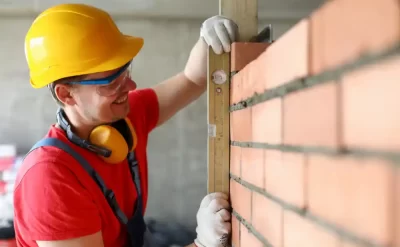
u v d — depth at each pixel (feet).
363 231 1.39
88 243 3.70
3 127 10.15
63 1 9.48
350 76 1.47
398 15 1.18
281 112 2.29
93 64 3.78
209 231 3.69
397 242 1.20
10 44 10.20
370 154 1.34
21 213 3.75
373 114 1.32
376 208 1.31
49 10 4.05
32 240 3.73
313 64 1.81
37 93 10.27
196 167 10.75
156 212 10.62
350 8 1.46
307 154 1.90
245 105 3.21
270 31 3.69
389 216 1.24
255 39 4.04
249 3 4.16
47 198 3.58
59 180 3.63
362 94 1.38
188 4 9.79
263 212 2.67
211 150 3.88
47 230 3.59
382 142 1.27
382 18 1.26
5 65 10.17
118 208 4.19
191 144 10.73
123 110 4.13
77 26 3.84
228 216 3.73
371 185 1.33
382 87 1.26
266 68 2.59
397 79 1.18
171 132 10.69
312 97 1.83
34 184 3.63
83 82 3.81
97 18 3.97
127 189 4.53
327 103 1.67
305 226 1.92
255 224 2.88
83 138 4.17
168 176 10.67
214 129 3.88
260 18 10.48
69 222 3.60
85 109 3.95
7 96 10.18
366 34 1.35
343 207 1.53
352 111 1.46
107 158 4.11
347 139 1.50
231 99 3.80
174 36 10.69
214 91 3.86
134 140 4.42
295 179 2.05
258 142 2.80
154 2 9.71
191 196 10.72
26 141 10.21
